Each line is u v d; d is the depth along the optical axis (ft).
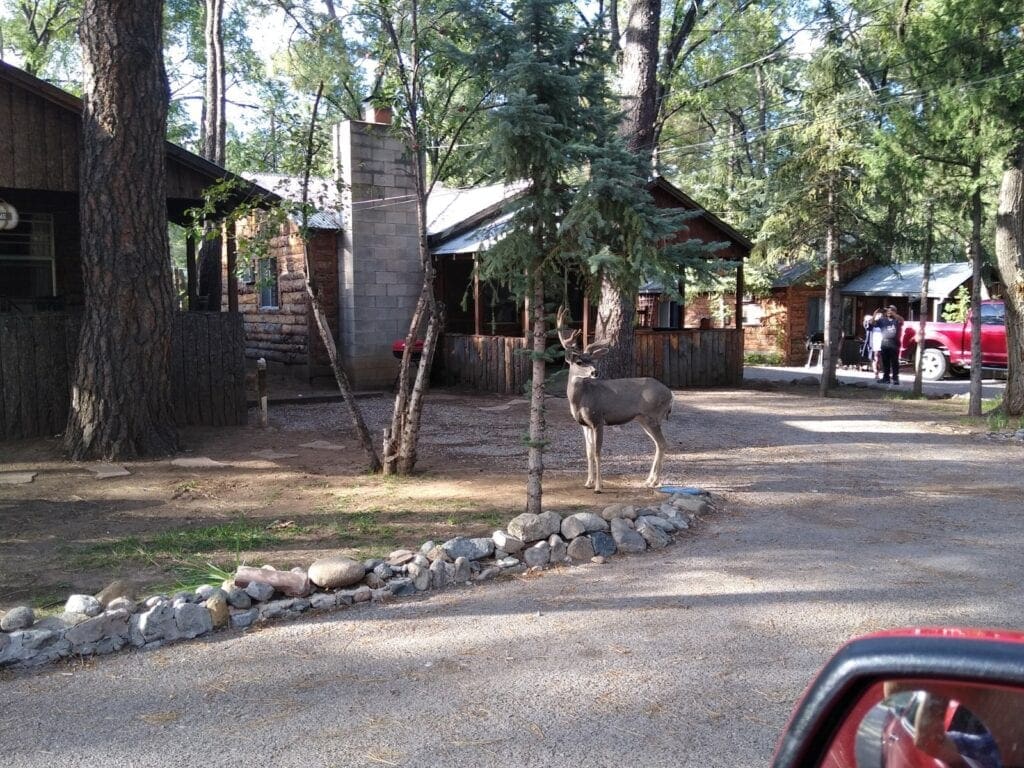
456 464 31.83
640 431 40.16
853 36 58.03
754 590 17.78
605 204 20.62
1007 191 41.65
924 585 17.99
